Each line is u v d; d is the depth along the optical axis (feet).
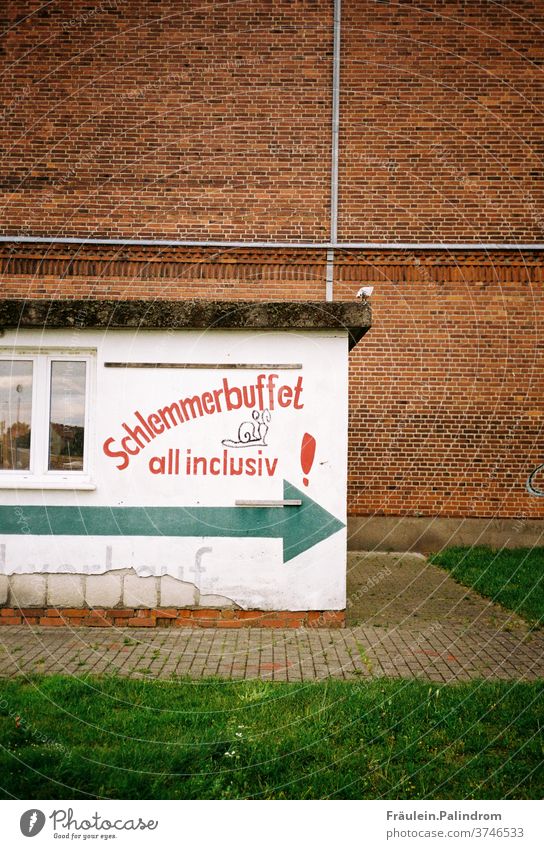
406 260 35.53
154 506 20.61
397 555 34.17
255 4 36.24
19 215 35.63
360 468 35.37
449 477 35.29
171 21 36.32
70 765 11.57
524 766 12.00
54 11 36.42
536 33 36.17
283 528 20.66
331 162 35.86
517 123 35.99
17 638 19.08
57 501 20.56
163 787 11.23
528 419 35.29
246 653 17.95
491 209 35.68
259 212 35.76
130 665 16.84
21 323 20.44
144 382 20.86
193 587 20.49
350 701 14.30
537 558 32.09
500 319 35.42
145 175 35.91
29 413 21.03
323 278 35.45
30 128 36.01
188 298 35.35
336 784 11.37
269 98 36.06
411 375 35.45
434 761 12.14
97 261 35.47
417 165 35.88
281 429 20.84
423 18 36.22
